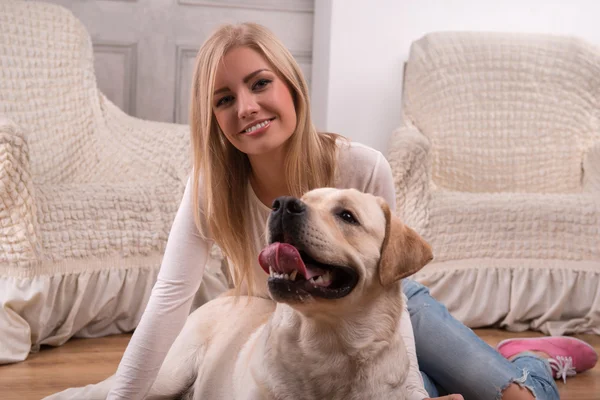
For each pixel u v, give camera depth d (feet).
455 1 12.66
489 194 9.95
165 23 12.84
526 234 9.61
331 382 4.29
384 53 12.51
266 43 5.10
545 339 7.66
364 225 4.37
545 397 6.10
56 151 10.03
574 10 13.00
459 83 11.32
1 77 9.89
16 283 7.98
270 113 5.08
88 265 8.63
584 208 9.61
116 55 12.64
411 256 4.44
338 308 4.15
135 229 8.96
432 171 11.06
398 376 4.40
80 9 12.39
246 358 4.86
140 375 5.18
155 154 9.96
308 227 4.06
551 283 9.61
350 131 12.54
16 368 7.50
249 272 5.61
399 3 12.46
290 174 5.33
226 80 5.04
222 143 5.46
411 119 11.20
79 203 8.63
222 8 13.12
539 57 11.46
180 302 5.31
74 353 8.14
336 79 12.40
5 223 7.91
